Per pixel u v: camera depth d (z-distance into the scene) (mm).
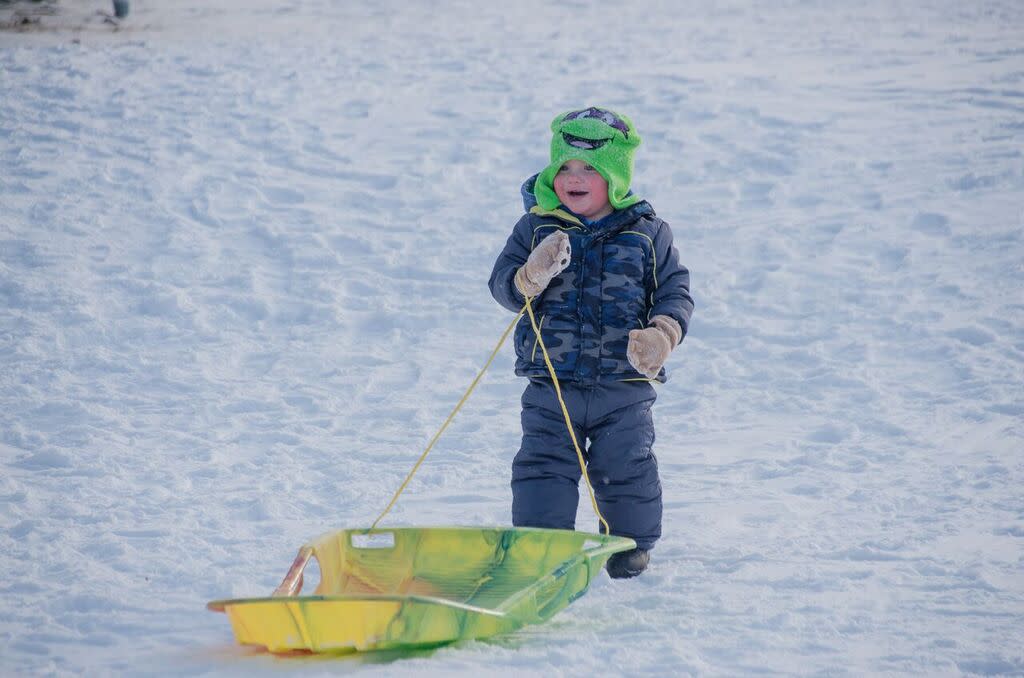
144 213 39719
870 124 48188
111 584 15195
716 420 24797
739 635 12914
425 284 34812
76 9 80500
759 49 64062
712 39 67750
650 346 14500
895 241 36500
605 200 15781
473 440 23516
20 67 57781
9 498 19500
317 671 11797
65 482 20484
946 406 24672
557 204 15844
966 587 14516
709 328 30812
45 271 34562
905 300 31906
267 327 31781
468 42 68250
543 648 12508
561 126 15625
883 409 24766
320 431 24281
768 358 28562
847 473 20750
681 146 46281
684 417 25031
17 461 21844
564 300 15477
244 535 17766
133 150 45844
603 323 15359
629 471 15414
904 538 16688
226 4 85625
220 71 58656
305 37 70500
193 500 19625
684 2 84188
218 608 11969
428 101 53875
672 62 60875
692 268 35250
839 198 40531
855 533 17141
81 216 39156
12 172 42969
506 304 15492
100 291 33344
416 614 11852
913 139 46031
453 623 12156
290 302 33250
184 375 27828
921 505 18562
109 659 12391
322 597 11562
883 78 55656
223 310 32500
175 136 47656
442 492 20250
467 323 32062
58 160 44406
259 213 40344
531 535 14734
